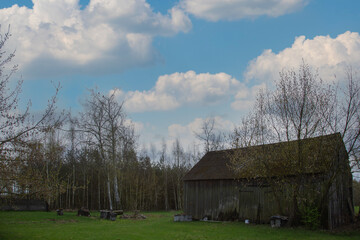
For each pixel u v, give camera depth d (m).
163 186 73.81
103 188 64.00
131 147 49.09
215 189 31.77
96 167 58.59
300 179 23.61
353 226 23.84
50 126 17.64
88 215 37.38
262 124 25.33
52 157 18.75
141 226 27.12
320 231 22.38
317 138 23.59
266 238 19.91
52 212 40.94
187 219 32.47
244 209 28.94
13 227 25.36
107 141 44.12
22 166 17.19
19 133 16.50
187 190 34.47
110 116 43.72
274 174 24.75
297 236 20.41
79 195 62.88
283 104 24.38
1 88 16.30
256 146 25.33
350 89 23.11
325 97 23.58
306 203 23.75
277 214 25.92
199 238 20.27
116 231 23.53
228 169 31.53
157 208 70.50
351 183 27.34
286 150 24.09
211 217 31.55
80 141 43.00
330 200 23.97
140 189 65.38
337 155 23.98
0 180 16.30
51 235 20.98
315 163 23.62
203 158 36.97
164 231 23.69
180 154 77.12
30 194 17.66
